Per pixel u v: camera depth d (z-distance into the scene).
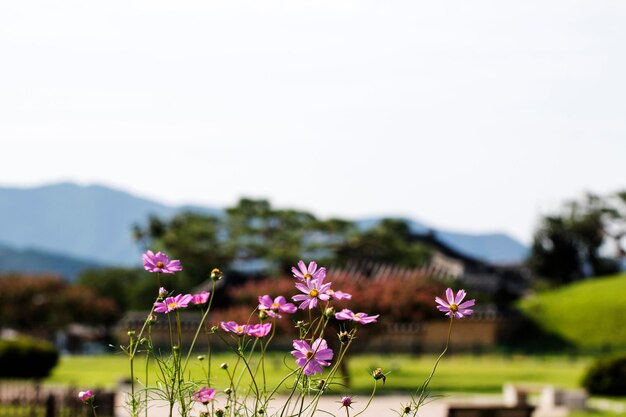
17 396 16.91
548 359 44.72
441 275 52.09
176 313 3.95
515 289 61.31
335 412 11.95
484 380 30.34
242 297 26.84
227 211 51.12
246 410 3.92
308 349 3.73
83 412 14.50
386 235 52.88
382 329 24.55
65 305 59.47
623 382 23.55
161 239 51.59
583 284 60.50
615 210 74.19
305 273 3.98
